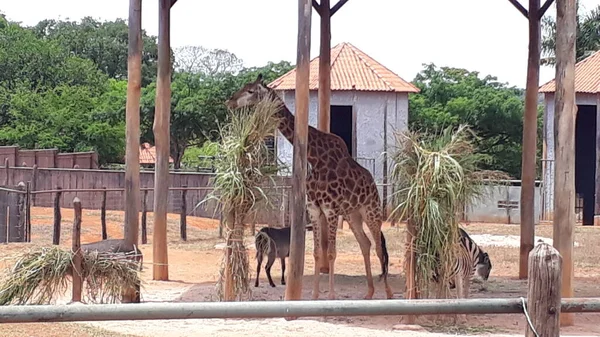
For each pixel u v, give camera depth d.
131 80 11.08
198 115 35.94
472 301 4.41
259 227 14.94
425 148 9.02
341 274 13.80
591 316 9.75
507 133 37.56
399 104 27.39
